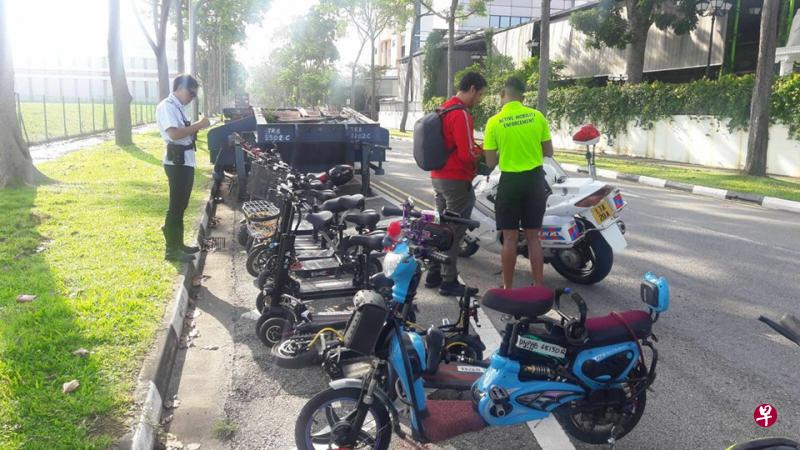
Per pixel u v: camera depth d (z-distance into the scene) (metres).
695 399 4.42
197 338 5.46
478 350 4.58
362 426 3.60
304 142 12.05
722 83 20.83
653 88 23.77
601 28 25.64
